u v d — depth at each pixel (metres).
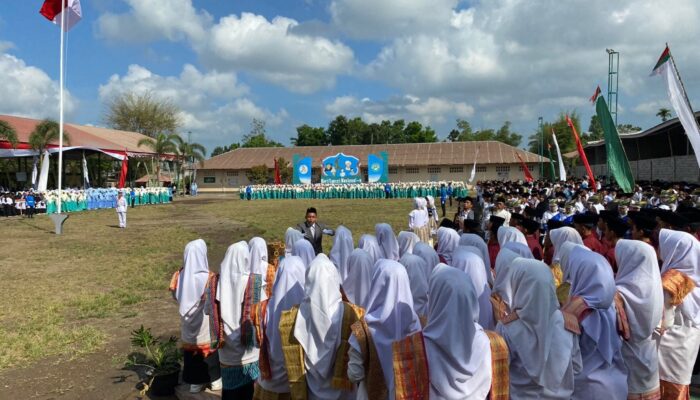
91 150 35.44
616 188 14.73
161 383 5.05
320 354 3.26
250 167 55.84
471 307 2.63
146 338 5.58
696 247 3.88
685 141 24.92
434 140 79.38
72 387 5.34
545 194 14.57
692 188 14.09
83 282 10.44
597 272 3.18
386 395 2.98
